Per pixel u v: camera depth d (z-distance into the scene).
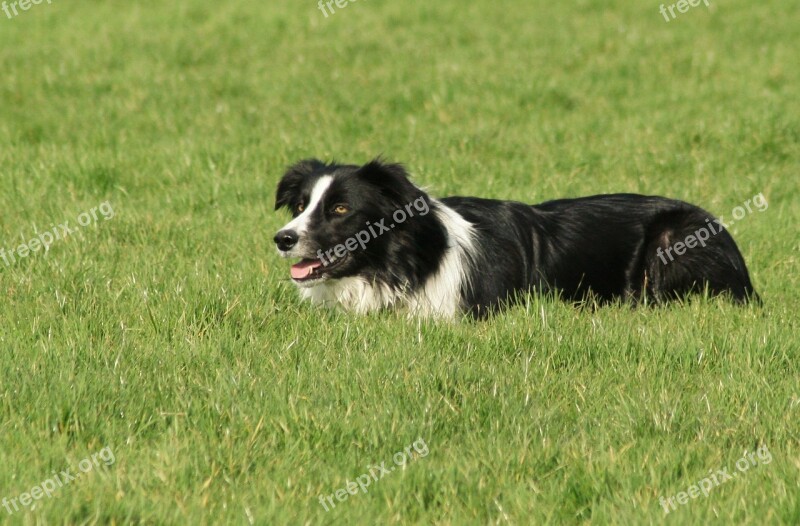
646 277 12.70
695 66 27.30
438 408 8.84
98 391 8.85
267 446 8.22
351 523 7.04
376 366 9.52
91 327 10.48
